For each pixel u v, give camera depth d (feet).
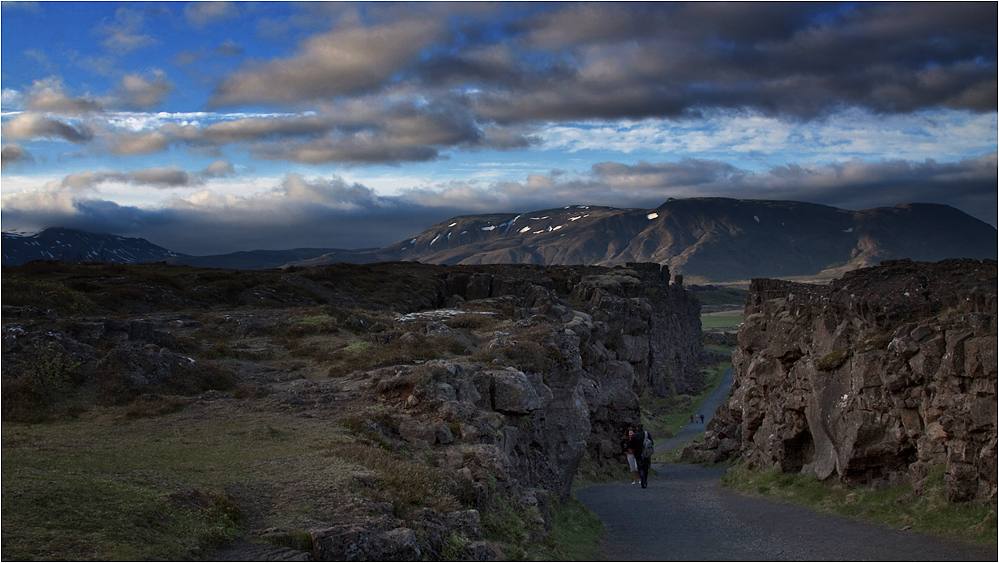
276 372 94.68
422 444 63.87
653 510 83.20
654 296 355.36
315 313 139.74
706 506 85.30
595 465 127.85
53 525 33.60
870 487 77.61
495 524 51.47
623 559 56.03
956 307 78.43
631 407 147.54
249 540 37.40
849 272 100.83
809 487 87.86
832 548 58.44
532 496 60.13
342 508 42.01
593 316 201.46
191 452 53.26
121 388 73.20
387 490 46.75
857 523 68.33
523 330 121.39
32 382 69.26
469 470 56.44
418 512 44.75
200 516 38.29
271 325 129.29
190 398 74.23
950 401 66.33
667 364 347.15
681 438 225.15
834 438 84.94
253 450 55.26
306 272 240.32
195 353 99.50
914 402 73.46
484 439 68.18
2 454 46.34
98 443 55.06
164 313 149.69
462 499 51.78
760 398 118.01
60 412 66.49
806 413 96.37
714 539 64.64
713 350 502.38
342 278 240.73
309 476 47.37
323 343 117.60
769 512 78.69
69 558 30.89
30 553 30.58
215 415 68.95
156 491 40.47
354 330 134.31
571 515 71.36
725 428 150.71
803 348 100.83
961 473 63.05
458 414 69.36
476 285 260.42
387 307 220.64
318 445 57.11
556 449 92.99
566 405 97.86
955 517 61.05
